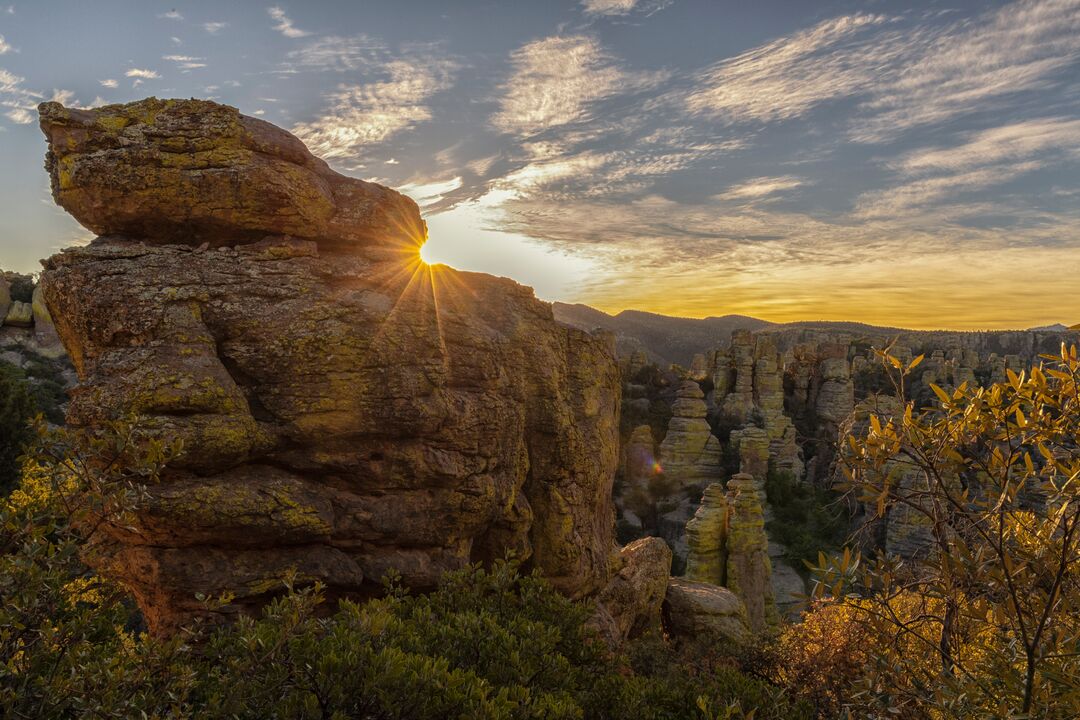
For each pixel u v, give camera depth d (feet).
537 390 62.18
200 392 40.88
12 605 20.76
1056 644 18.39
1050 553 19.22
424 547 48.85
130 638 30.30
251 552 42.57
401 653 28.17
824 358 373.20
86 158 45.93
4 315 277.64
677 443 315.37
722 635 89.30
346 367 46.09
